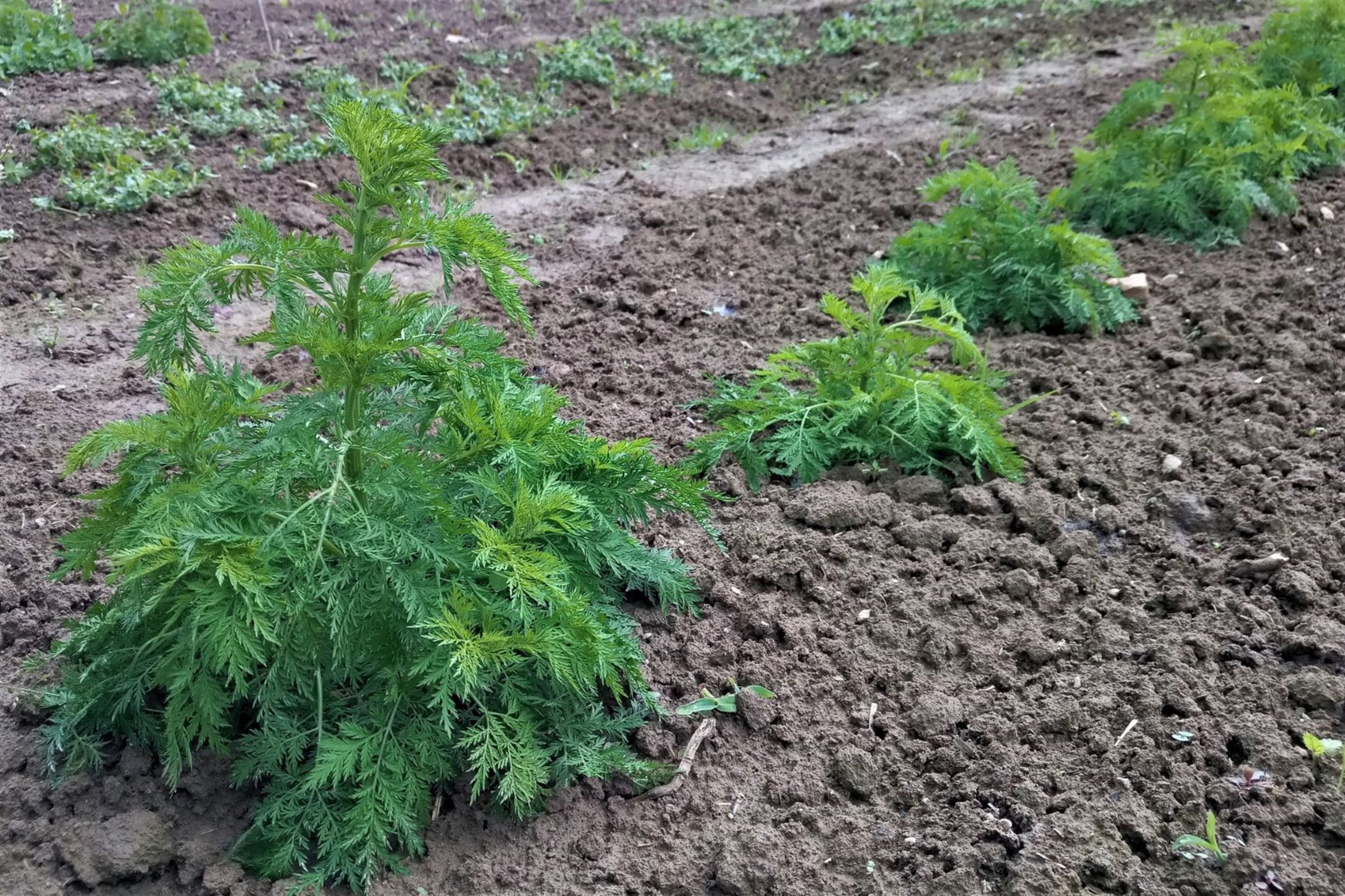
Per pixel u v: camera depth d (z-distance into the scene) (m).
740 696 3.07
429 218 2.48
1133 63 9.51
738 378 4.75
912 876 2.61
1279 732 2.96
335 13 9.84
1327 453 4.12
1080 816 2.74
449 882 2.58
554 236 6.15
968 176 5.22
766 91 8.98
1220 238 5.86
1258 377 4.67
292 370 4.73
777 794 2.83
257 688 2.69
